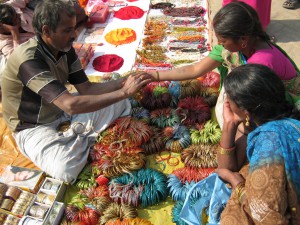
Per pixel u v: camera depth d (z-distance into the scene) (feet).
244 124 7.64
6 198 9.58
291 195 5.89
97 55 15.28
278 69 8.16
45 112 10.52
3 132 12.09
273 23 16.92
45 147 10.11
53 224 8.91
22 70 9.17
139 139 10.56
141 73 10.40
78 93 11.75
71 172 9.86
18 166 10.89
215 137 10.53
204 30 16.14
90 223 8.98
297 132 5.95
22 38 14.49
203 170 9.80
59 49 9.37
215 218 7.70
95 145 10.67
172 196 9.39
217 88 12.41
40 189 9.77
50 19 8.59
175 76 10.64
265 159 5.85
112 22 17.22
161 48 15.21
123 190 9.47
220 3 18.24
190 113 11.48
